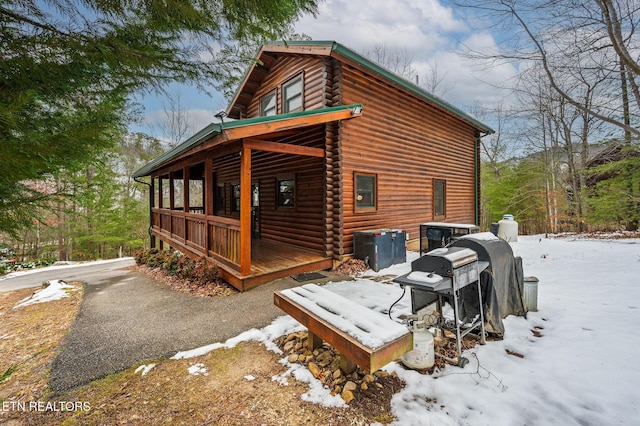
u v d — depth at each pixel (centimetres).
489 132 1153
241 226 486
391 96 768
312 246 696
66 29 183
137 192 2228
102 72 217
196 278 557
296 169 747
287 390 220
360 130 681
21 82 186
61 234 1639
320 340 269
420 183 875
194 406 207
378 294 445
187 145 519
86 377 248
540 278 496
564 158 1412
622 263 574
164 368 259
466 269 256
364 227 699
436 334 285
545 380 220
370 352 176
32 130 177
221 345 297
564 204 1316
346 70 650
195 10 197
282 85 806
